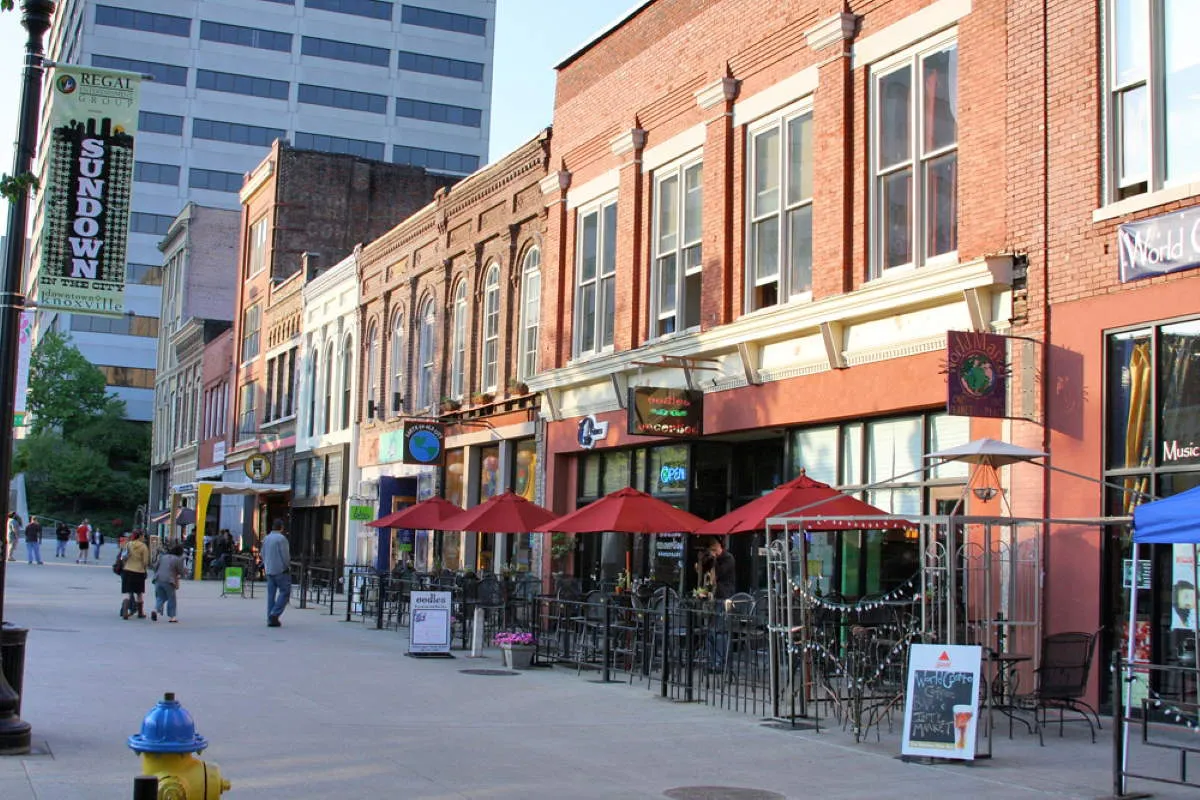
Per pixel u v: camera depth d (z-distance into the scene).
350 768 9.84
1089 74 13.78
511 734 11.93
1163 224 12.61
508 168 28.22
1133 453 12.98
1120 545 13.05
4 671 10.02
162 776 6.41
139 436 103.06
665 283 22.11
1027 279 14.22
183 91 103.31
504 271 28.45
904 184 16.67
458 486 30.55
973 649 10.83
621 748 11.30
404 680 16.02
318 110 106.00
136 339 109.88
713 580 19.09
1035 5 14.52
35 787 8.52
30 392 100.19
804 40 18.50
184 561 44.25
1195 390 12.39
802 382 17.98
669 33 22.22
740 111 20.06
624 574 21.44
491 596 21.56
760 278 19.56
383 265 36.59
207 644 19.75
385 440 35.47
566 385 24.59
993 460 12.99
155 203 103.62
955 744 10.63
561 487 25.38
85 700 12.85
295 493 43.47
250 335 51.41
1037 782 9.91
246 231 52.97
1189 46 13.02
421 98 108.69
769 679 15.48
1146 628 12.68
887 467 16.56
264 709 12.91
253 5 105.06
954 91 15.84
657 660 17.42
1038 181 14.24
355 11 107.44
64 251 10.86
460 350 31.23
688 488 20.88
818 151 17.92
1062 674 11.94
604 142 24.14
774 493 14.60
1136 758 11.03
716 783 9.77
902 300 15.71
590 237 24.77
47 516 88.25
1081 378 13.48
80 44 101.44
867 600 14.78
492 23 111.69
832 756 11.07
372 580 26.62
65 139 10.95
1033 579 13.73
